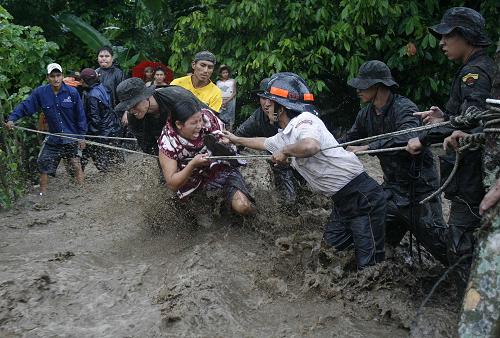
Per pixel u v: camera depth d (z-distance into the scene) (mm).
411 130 3846
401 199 4836
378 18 10086
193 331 3797
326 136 4434
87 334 3734
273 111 4598
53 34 13906
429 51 10320
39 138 8625
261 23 10516
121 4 14477
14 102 8086
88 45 13453
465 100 3812
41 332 3750
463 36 3928
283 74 4648
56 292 4242
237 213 5441
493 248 2699
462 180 3973
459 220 4051
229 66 10695
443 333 3826
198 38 11180
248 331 3852
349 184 4504
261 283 4457
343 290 4344
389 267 4430
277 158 4414
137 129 5586
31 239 5715
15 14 13430
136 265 4809
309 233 5367
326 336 3816
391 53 10414
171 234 5504
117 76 10234
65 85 8070
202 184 5434
